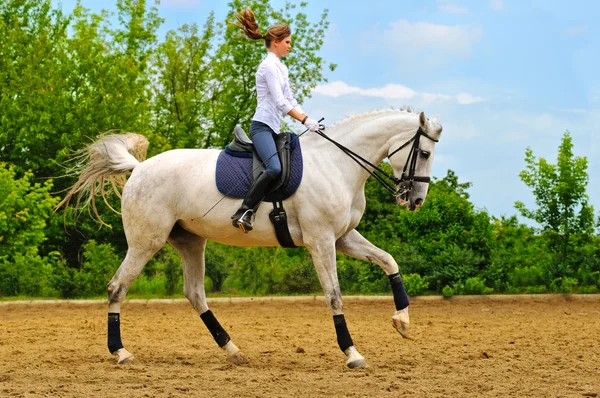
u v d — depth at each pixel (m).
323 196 9.04
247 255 22.06
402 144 9.22
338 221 9.10
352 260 22.78
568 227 21.66
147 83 34.06
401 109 9.53
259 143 9.14
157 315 16.80
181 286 21.41
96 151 10.18
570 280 20.19
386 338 12.60
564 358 9.91
